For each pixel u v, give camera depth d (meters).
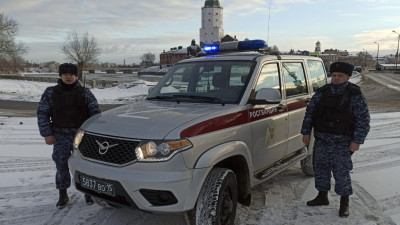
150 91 4.46
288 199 4.44
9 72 71.06
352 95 3.69
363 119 3.64
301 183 5.05
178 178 2.78
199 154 2.94
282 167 4.28
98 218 3.85
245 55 4.24
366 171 5.55
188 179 2.84
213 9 93.88
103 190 2.99
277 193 4.65
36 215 3.92
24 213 3.97
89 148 3.15
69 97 3.94
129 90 25.56
